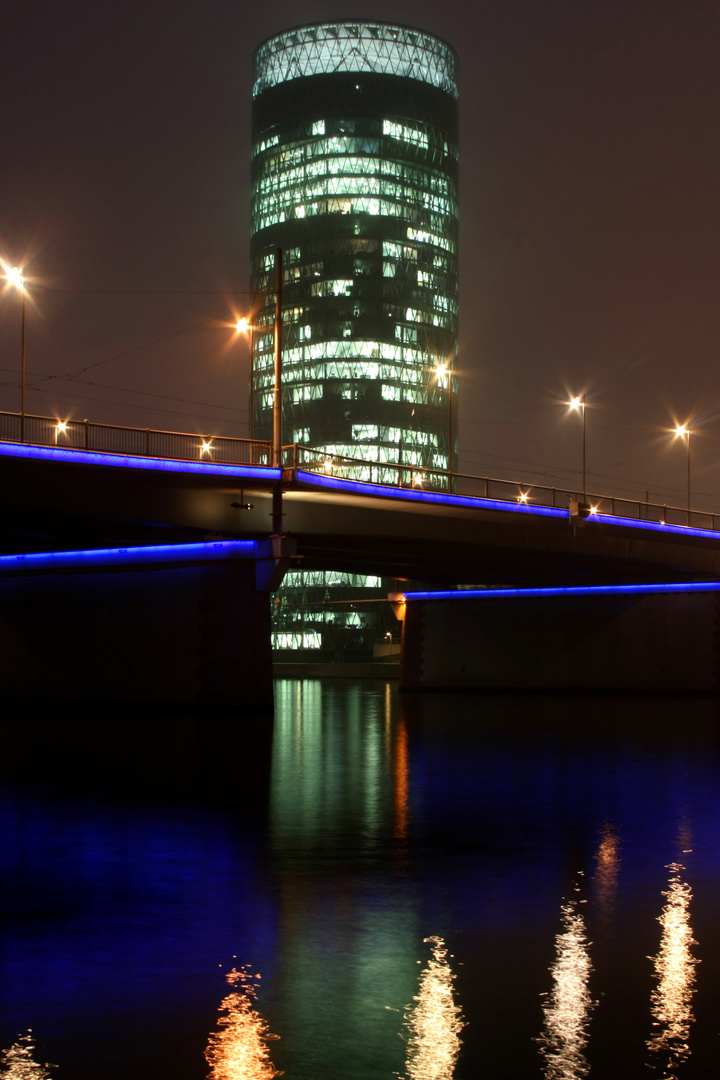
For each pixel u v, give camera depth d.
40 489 55.16
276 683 146.25
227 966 15.46
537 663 104.12
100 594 74.56
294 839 25.31
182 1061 12.28
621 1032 13.08
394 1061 12.30
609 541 87.12
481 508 76.56
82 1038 12.88
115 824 27.53
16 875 21.36
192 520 62.75
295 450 65.25
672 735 55.59
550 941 16.61
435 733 56.72
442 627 110.31
